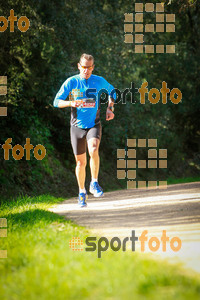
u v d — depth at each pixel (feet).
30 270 23.50
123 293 18.79
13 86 80.12
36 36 85.61
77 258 25.14
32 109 101.24
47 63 94.89
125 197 71.82
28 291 20.34
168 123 168.76
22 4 82.43
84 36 112.06
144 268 21.83
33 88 92.02
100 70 115.44
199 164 182.09
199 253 25.79
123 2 138.10
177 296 17.75
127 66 128.26
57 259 24.98
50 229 35.14
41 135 101.65
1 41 80.23
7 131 88.33
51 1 104.68
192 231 33.14
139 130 142.72
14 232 35.42
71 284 20.42
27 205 57.62
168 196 67.05
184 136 180.86
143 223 38.81
